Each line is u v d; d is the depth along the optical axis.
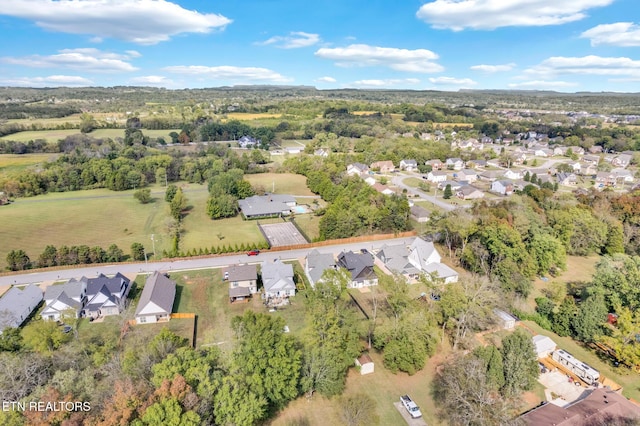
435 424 38.69
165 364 34.81
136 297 60.34
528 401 41.38
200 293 62.16
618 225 80.38
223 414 33.03
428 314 49.25
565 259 71.56
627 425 35.69
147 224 92.88
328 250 79.88
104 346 44.69
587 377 44.47
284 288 61.19
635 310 51.53
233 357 38.69
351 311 54.69
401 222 88.25
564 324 53.22
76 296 56.12
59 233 85.56
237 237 86.31
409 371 44.53
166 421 29.00
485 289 54.19
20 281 64.25
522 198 91.44
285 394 38.44
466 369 39.75
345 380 44.50
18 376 36.03
